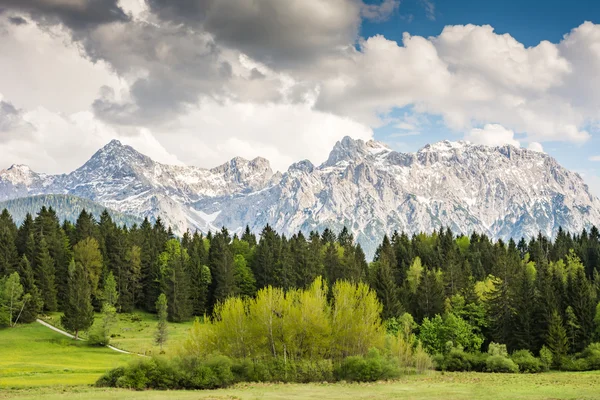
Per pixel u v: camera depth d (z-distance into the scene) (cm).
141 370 7038
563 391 6881
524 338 11950
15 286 14138
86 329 13100
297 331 8631
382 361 8588
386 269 14688
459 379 8656
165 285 16512
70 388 6662
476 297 13700
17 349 11612
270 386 7494
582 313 12050
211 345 8450
